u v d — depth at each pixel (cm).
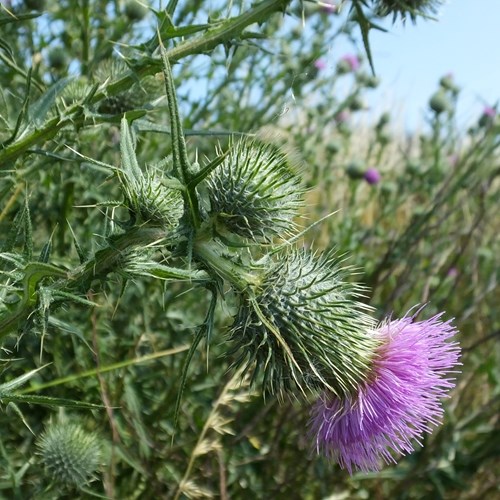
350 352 14
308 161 33
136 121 15
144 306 22
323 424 15
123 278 12
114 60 22
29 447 19
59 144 16
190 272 12
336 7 16
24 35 24
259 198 12
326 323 13
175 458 21
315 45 31
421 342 14
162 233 12
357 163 34
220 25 15
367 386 14
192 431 22
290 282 13
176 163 11
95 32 25
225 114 30
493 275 30
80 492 18
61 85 15
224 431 18
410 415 14
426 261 30
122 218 23
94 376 20
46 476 16
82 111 15
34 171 18
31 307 11
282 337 13
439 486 25
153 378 23
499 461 26
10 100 22
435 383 14
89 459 16
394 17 18
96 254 12
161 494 19
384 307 27
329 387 13
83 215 23
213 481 21
